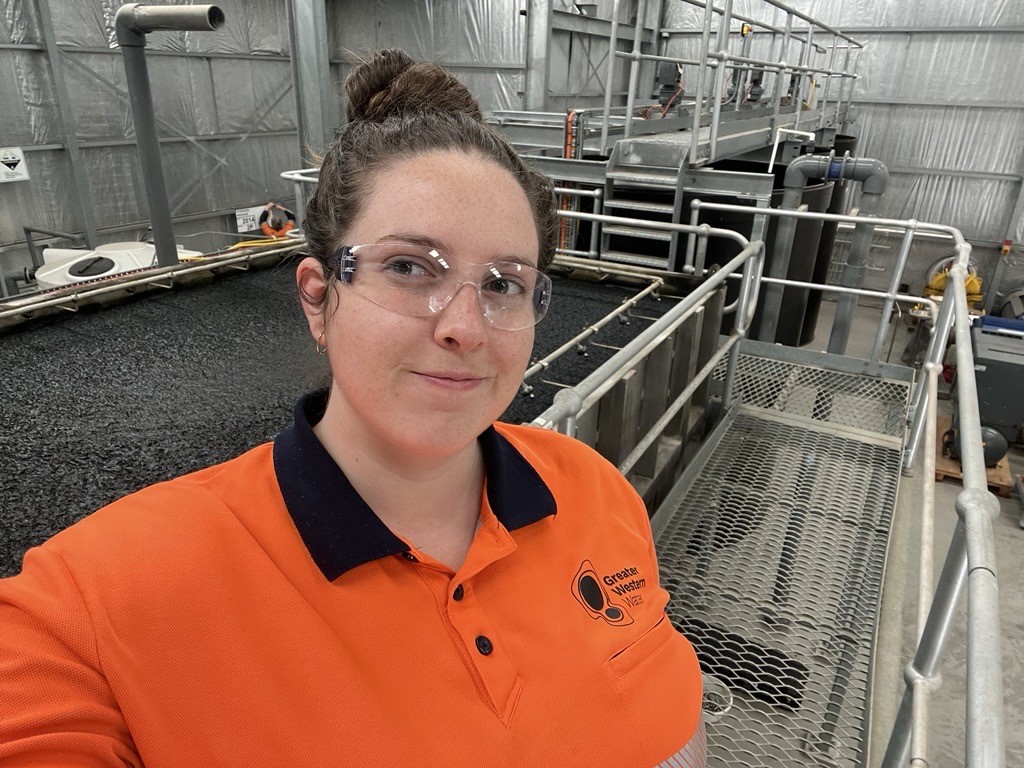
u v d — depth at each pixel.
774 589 1.87
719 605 1.81
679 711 0.68
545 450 0.80
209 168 6.87
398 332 0.50
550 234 0.65
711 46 8.41
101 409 1.92
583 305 3.04
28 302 2.57
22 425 1.81
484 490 0.66
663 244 4.14
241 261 3.35
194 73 6.55
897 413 2.90
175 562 0.49
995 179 7.42
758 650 1.67
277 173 7.64
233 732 0.47
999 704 0.63
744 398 3.05
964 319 1.70
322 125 6.48
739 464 2.48
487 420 0.55
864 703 1.53
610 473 0.85
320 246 0.56
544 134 4.91
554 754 0.57
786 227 3.83
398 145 0.53
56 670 0.43
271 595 0.50
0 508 1.45
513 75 7.65
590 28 8.03
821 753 1.42
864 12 7.53
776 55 8.06
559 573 0.68
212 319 2.70
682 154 3.71
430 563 0.57
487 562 0.60
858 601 1.83
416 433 0.52
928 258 7.93
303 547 0.53
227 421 1.87
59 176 5.74
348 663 0.50
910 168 7.76
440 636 0.55
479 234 0.51
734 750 1.43
